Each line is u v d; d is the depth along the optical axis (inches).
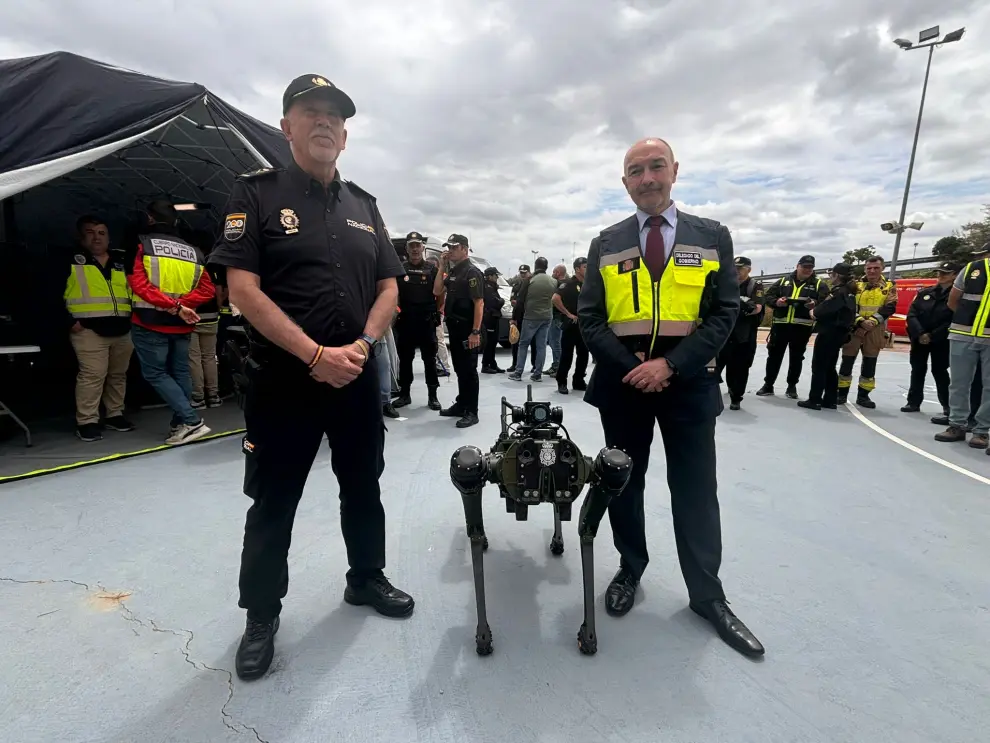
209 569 93.0
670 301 76.5
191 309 163.3
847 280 232.1
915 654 74.2
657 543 108.3
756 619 82.1
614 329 81.3
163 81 150.3
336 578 91.9
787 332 266.8
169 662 69.9
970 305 181.6
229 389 245.6
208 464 148.1
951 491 138.8
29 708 61.4
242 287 61.8
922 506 128.4
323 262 68.1
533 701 64.2
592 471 72.2
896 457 169.5
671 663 71.5
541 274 299.0
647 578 94.5
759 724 61.1
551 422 80.0
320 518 114.9
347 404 74.2
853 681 68.6
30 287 256.5
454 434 187.3
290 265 66.5
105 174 257.0
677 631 78.8
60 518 111.9
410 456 161.5
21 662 69.0
